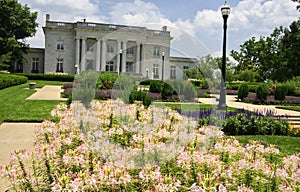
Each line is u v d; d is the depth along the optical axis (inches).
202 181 109.7
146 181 110.6
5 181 147.7
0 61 1518.2
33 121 391.5
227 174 122.7
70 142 152.2
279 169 126.7
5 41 1685.5
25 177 120.2
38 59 1925.4
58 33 1830.7
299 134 352.2
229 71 1871.3
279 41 1803.6
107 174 110.0
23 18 1902.1
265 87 802.8
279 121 362.9
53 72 1822.1
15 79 1091.9
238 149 158.1
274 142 295.1
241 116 356.8
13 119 392.8
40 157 128.8
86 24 1766.7
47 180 123.3
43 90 912.9
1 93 753.6
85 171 116.4
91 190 108.3
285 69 1572.3
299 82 1184.2
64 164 126.7
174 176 115.1
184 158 130.6
